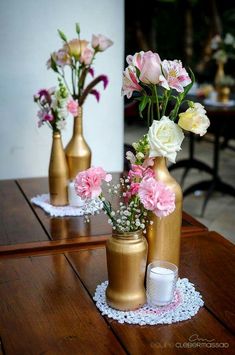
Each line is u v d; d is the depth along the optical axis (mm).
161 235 877
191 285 945
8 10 1778
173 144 806
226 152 4797
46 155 1974
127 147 2191
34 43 1835
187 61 5805
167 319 818
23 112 1897
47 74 1881
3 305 875
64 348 744
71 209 1383
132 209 815
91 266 1041
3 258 1086
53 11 1823
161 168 872
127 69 865
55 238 1188
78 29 1512
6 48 1812
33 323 814
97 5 1866
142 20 5676
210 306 871
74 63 1452
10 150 1925
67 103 1330
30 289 937
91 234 1216
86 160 1422
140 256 825
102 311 844
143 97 854
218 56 3498
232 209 3107
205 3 5695
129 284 837
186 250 1131
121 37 1927
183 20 5785
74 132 1417
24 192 1572
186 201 3275
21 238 1186
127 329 794
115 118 2014
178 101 852
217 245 1165
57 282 966
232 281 973
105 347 746
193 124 806
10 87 1854
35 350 739
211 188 3102
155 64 808
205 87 3527
